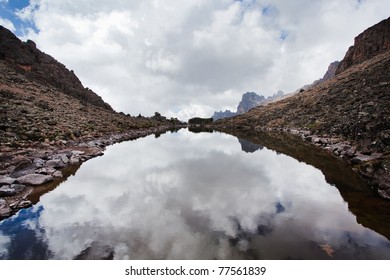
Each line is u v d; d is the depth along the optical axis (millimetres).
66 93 65812
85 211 11609
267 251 8266
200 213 11398
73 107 52156
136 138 45750
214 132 67500
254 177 17766
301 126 51875
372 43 91938
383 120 24484
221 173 19062
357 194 13680
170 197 13562
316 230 9688
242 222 10461
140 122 76188
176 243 8781
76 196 13594
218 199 13258
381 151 19719
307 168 20188
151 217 10945
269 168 20641
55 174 17250
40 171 16969
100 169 19891
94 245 8672
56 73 68438
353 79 62500
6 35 62750
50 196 13523
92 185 15672
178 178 17547
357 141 25594
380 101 36000
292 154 27000
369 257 7883
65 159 21516
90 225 10188
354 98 47156
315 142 33531
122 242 8844
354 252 8164
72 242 8867
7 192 13070
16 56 61031
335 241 8859
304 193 14094
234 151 30812
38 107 39625
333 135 33719
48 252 8250
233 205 12383
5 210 11172
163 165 22047
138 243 8805
